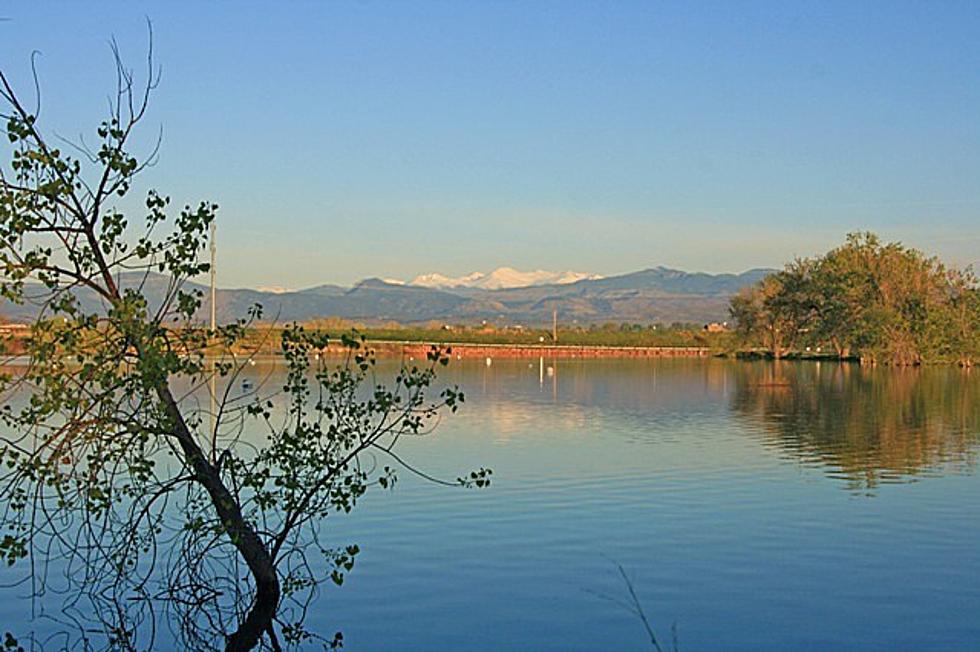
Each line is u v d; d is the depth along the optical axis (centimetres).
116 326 1143
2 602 1461
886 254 9356
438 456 2919
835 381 6956
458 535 1845
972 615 1401
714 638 1312
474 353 11894
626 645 1286
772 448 3145
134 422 1186
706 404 4938
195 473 1317
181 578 1559
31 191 1130
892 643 1296
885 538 1834
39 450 1149
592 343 13000
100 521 1834
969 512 2059
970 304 9112
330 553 1411
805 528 1911
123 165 1176
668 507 2117
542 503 2148
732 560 1680
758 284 11006
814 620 1382
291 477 1316
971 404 4931
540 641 1299
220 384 5106
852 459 2886
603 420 4084
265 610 1402
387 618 1389
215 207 1214
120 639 1310
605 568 1633
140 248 1192
